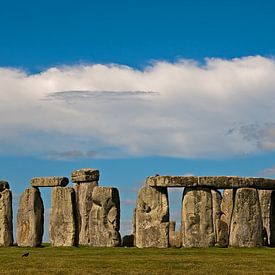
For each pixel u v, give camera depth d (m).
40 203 85.06
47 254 72.44
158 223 80.69
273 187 84.69
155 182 81.25
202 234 80.44
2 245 84.69
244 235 81.00
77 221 83.19
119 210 83.44
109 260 67.00
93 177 91.69
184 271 61.12
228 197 85.56
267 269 62.72
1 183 86.69
